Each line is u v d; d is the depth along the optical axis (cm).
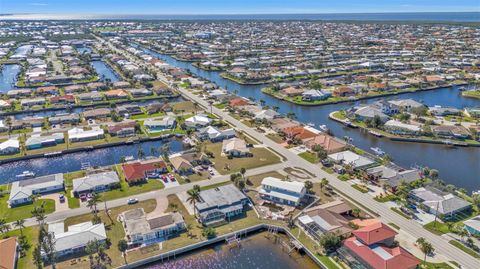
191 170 13912
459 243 9800
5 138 17038
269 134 17800
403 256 8806
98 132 17438
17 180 13688
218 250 9944
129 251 9562
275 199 11988
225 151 15600
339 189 12638
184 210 11338
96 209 11362
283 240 10338
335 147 15612
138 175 13075
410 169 14150
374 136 18250
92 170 13950
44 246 8825
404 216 11031
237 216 11169
